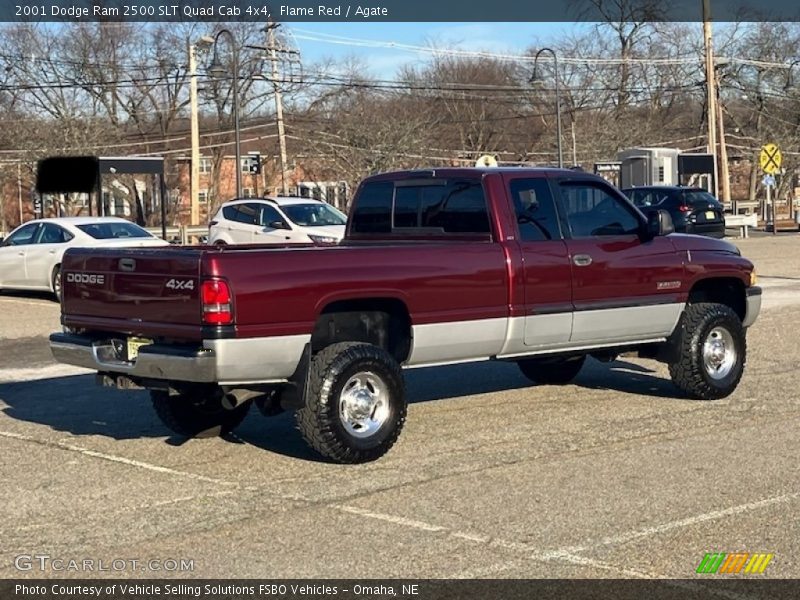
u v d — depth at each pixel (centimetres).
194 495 707
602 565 561
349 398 768
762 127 6372
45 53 5225
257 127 5738
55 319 1708
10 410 1012
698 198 3072
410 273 797
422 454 808
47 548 603
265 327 727
